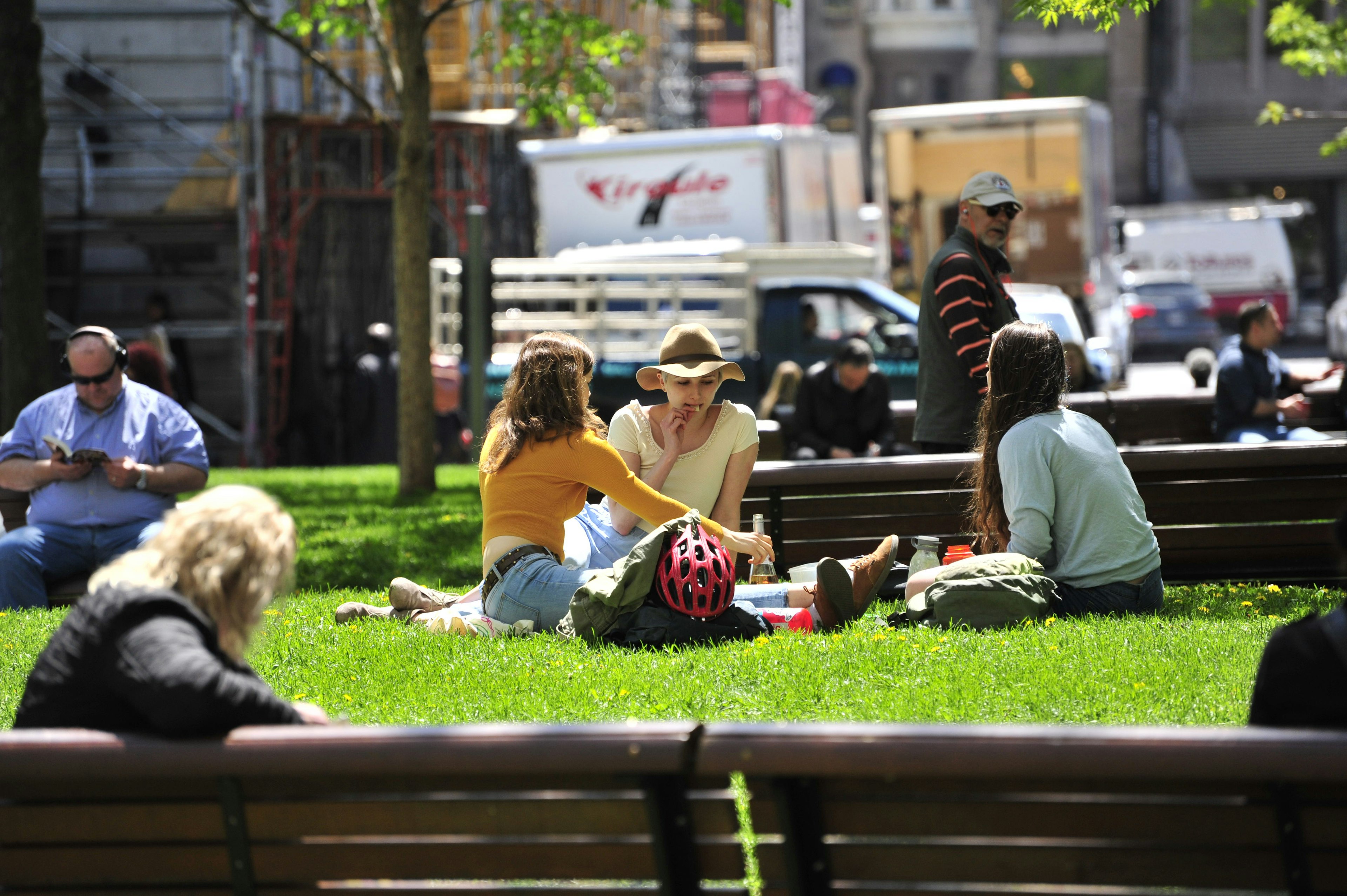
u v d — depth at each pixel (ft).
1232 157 434.30
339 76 109.19
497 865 21.94
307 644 50.44
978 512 51.83
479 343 141.28
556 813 21.59
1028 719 38.81
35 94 95.09
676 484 54.34
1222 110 433.89
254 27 170.30
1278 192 435.12
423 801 21.84
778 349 142.92
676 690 41.98
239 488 25.22
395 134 107.65
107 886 23.17
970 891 21.15
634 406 55.36
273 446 175.63
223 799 22.15
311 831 22.29
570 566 52.19
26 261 95.09
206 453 64.08
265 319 175.63
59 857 23.08
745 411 54.95
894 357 141.28
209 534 24.39
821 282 144.05
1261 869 20.51
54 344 163.63
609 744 20.33
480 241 141.59
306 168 178.29
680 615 48.49
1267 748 19.13
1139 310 299.17
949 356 61.36
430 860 22.09
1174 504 57.21
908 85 447.83
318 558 77.10
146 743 21.71
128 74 172.86
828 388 101.24
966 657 44.01
